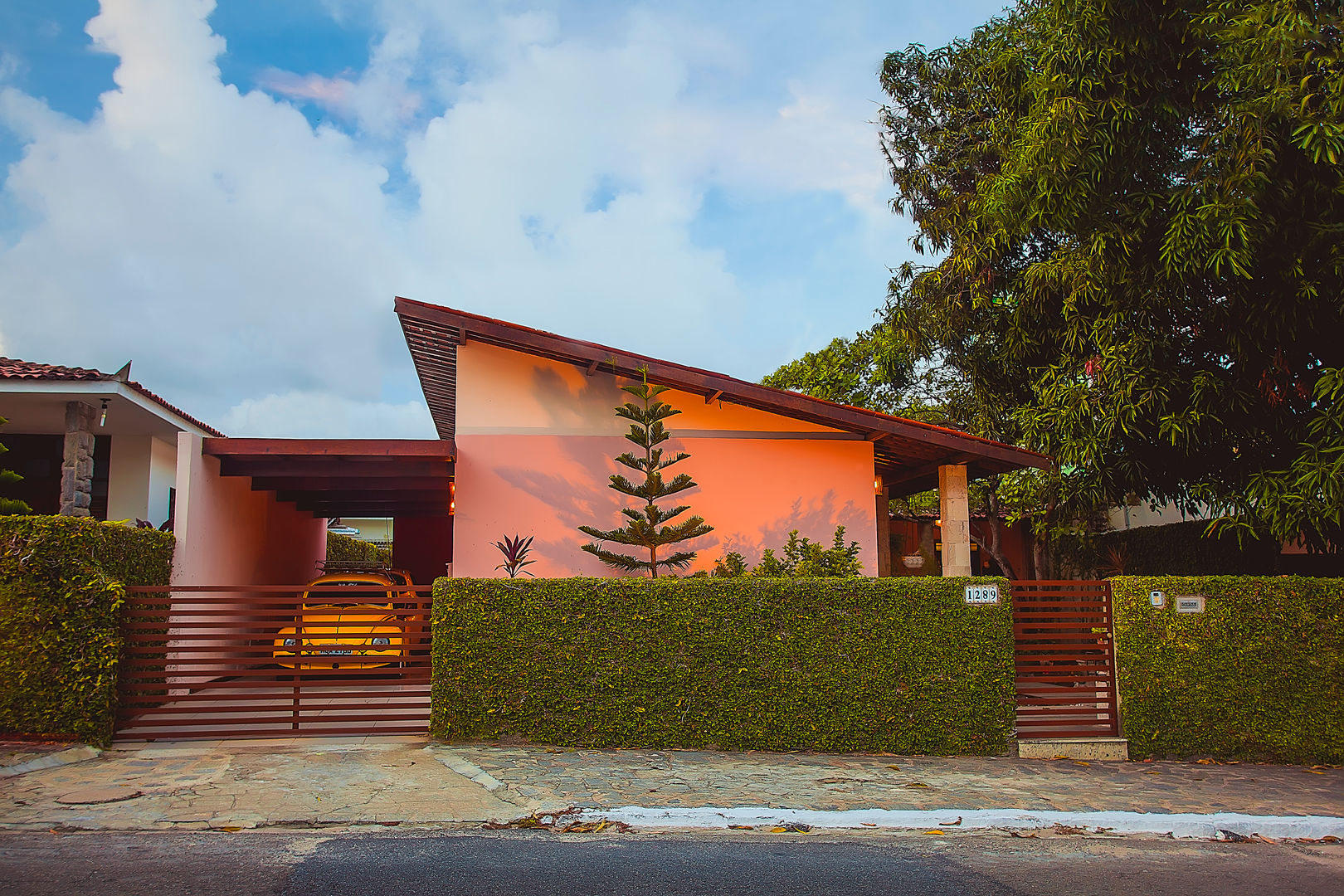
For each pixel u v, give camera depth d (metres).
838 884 4.75
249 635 7.55
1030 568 21.08
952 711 8.20
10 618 6.93
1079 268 10.66
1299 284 8.82
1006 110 12.20
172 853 4.79
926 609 8.27
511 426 11.02
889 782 7.03
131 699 7.33
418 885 4.43
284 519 14.44
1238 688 8.66
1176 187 9.52
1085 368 11.80
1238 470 10.68
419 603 7.96
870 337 18.91
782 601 8.10
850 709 8.06
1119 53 9.23
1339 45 8.09
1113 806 6.60
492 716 7.68
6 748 6.66
